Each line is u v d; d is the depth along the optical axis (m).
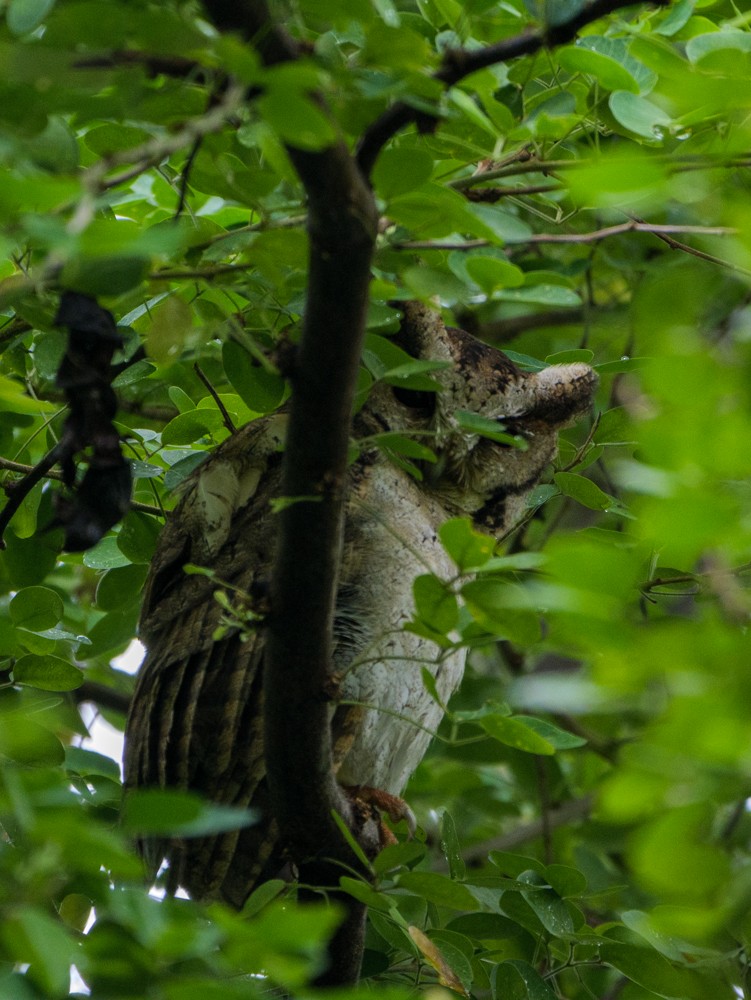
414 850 6.02
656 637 4.25
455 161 7.41
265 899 6.30
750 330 4.76
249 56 4.07
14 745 4.87
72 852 4.11
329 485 5.42
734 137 5.73
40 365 7.15
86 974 4.72
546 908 7.15
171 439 8.28
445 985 6.44
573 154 7.52
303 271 6.42
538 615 5.13
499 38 7.88
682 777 4.33
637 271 11.52
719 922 4.52
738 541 4.22
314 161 4.74
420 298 5.69
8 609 7.48
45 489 9.06
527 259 10.47
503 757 11.76
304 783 6.15
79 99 4.91
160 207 9.16
